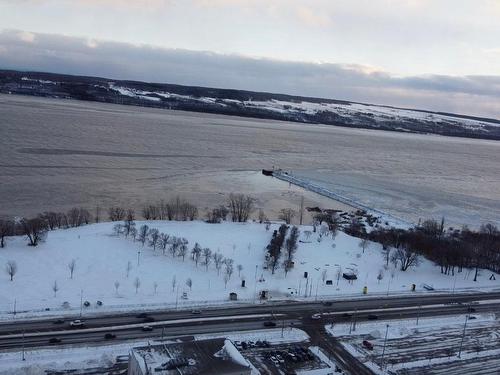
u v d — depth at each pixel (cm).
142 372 9844
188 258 17662
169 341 11612
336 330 13788
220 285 15900
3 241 17388
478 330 14612
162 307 14012
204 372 10069
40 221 19075
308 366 11781
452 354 13025
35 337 11875
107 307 13662
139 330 12656
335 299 15862
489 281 19012
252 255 18675
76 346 11656
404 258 19100
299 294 15912
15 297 13700
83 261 16475
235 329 13225
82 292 14425
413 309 15712
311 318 14362
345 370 11806
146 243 18538
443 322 14950
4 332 11950
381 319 14750
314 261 18850
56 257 16562
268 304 14950
